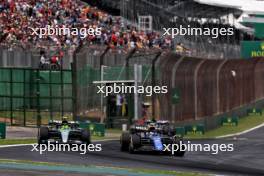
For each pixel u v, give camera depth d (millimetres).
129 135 98312
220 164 90750
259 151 115000
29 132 126938
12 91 141625
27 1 167250
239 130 178250
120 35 188000
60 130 98875
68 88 146875
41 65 145125
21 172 68125
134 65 142250
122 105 146875
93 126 130500
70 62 150750
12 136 117562
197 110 172625
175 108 157625
